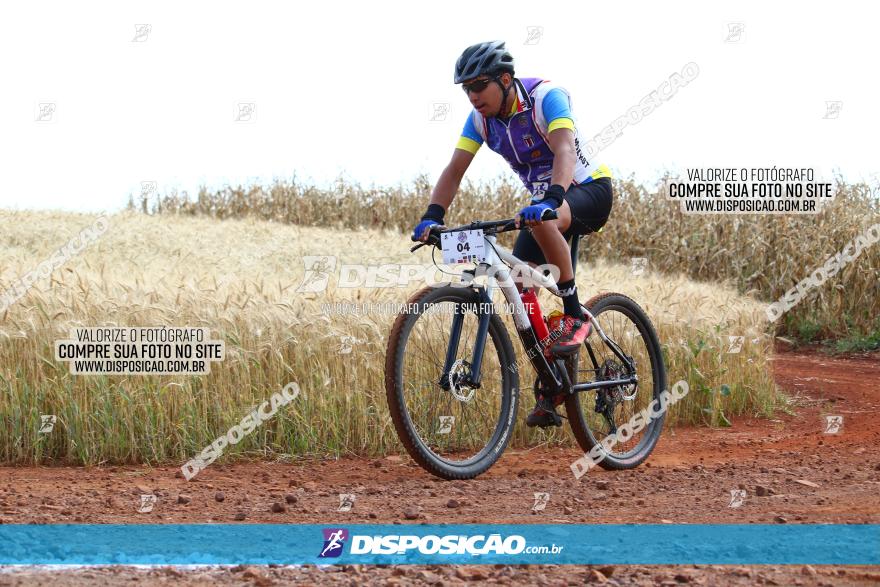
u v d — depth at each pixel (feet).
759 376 59.72
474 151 35.27
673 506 29.53
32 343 43.29
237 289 49.80
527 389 45.85
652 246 125.49
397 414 31.99
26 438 41.91
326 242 130.62
